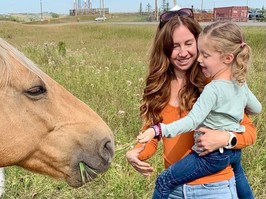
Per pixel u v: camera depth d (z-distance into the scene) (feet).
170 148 10.17
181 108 9.95
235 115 9.11
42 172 9.36
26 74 8.51
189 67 9.90
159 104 10.14
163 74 10.09
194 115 8.87
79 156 9.11
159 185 9.99
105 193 14.89
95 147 9.16
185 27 9.77
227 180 9.56
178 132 8.86
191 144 9.98
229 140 9.04
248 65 8.96
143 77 28.96
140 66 35.65
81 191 15.25
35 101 8.73
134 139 18.92
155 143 10.57
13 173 15.56
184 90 9.93
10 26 124.67
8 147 8.64
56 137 9.02
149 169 10.23
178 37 9.76
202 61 9.18
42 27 132.46
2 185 14.79
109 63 39.14
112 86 26.94
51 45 45.88
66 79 28.73
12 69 8.37
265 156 16.79
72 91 25.89
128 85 26.32
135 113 21.56
